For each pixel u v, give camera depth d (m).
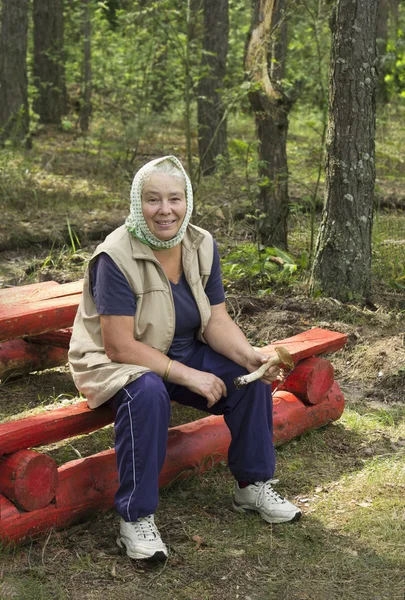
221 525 3.33
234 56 17.06
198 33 11.28
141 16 11.43
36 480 3.11
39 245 7.80
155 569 3.02
